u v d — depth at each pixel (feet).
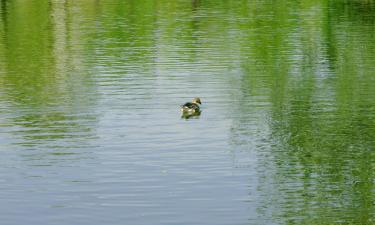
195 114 154.51
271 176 121.08
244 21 296.30
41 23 299.99
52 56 223.10
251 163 126.72
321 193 114.32
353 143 136.56
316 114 154.81
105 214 107.55
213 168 124.57
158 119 151.43
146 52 225.76
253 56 217.77
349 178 119.85
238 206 110.01
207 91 173.37
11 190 115.75
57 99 166.81
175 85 179.42
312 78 187.42
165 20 302.66
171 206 110.01
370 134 141.28
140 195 113.80
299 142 137.18
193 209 108.99
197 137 140.15
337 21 294.46
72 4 362.12
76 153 131.75
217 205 110.32
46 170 123.95
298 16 310.45
